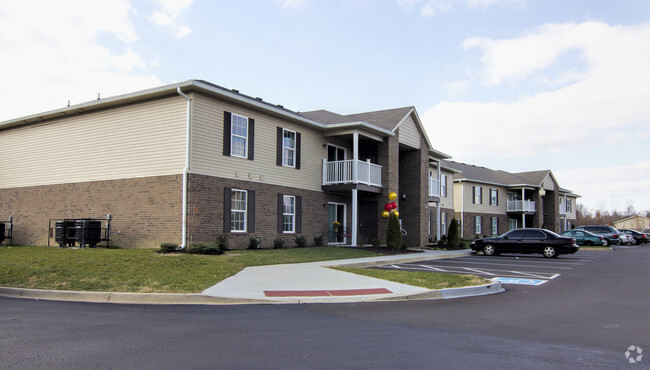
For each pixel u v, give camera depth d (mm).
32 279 10531
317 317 7984
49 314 7832
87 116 19125
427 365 5312
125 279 10633
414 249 25047
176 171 16422
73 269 11539
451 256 22875
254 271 12852
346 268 14344
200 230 16359
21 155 21344
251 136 18766
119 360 5312
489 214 46094
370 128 22484
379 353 5770
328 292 10375
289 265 14586
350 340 6398
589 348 6129
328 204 23609
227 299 9375
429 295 10367
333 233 23906
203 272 11852
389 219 22484
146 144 17312
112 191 18047
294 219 20922
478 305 9383
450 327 7316
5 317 7559
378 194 24516
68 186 19469
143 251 15258
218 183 17203
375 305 9289
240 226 18312
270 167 19703
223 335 6566
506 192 48969
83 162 19078
